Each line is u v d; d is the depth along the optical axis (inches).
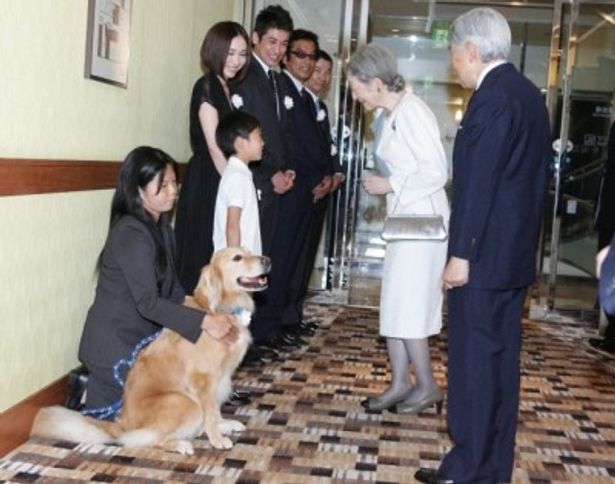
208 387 109.7
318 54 183.2
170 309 109.1
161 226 118.0
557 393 152.9
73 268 118.5
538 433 127.0
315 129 177.2
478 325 92.7
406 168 121.7
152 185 112.7
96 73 120.2
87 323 116.0
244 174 133.5
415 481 102.2
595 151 241.1
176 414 106.2
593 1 234.1
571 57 237.1
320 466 106.1
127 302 114.1
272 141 153.7
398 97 124.1
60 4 108.0
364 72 122.7
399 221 117.6
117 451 105.8
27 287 104.0
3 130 95.0
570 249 244.8
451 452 97.1
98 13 119.4
